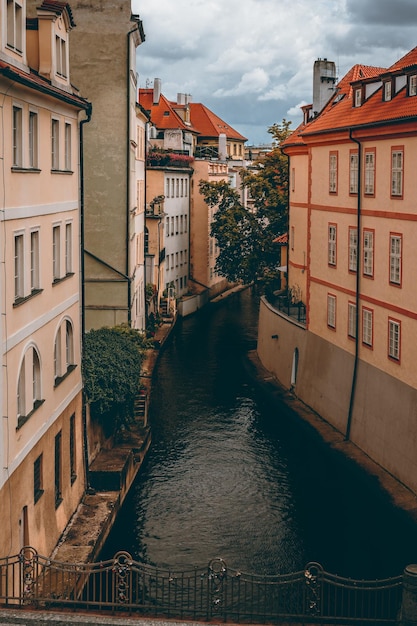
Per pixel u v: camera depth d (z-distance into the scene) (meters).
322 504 28.20
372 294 32.50
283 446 34.09
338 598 21.94
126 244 39.62
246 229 63.44
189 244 77.62
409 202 29.28
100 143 39.03
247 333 60.44
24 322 19.78
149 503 28.09
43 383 21.50
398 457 29.91
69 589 19.91
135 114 46.06
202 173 77.31
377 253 32.03
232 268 63.69
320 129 36.50
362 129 32.50
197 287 78.31
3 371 18.05
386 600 21.83
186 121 107.56
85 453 26.50
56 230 23.38
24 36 19.84
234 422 37.38
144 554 24.41
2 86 17.70
